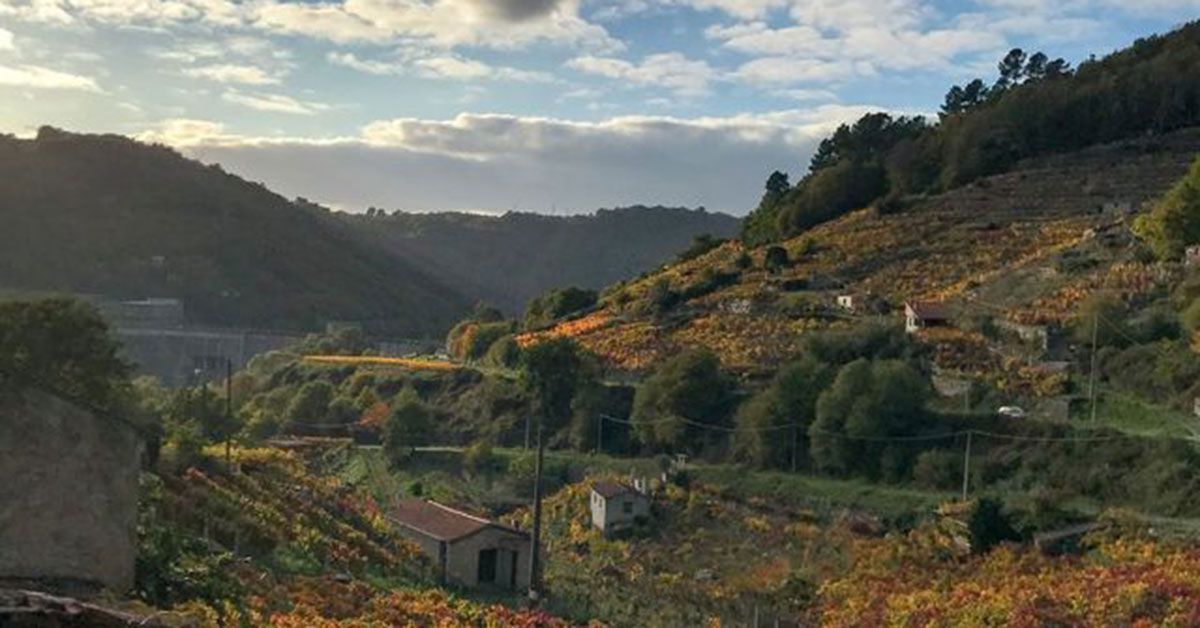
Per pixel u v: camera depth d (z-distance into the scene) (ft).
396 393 329.93
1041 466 190.29
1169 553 143.23
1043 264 297.94
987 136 450.30
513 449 275.59
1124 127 438.40
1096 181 390.21
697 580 179.01
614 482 223.10
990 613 124.67
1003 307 270.26
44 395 55.36
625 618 157.07
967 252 344.49
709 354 258.98
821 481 213.87
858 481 210.38
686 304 355.97
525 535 178.70
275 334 524.52
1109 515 163.94
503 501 242.78
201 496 132.36
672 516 211.82
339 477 259.60
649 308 363.35
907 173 459.32
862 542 181.37
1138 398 205.05
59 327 148.05
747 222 512.63
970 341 253.44
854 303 311.27
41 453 55.31
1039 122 447.83
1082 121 443.73
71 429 56.39
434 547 173.99
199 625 52.54
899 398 214.07
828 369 236.63
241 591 87.10
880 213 420.36
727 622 153.99
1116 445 185.68
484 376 322.55
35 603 42.34
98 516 57.36
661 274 437.58
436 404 318.45
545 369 284.00
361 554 156.46
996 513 167.32
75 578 56.18
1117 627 112.98
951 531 173.99
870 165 470.39
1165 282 249.55
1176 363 204.13
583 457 258.37
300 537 142.82
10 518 54.13
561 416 282.15
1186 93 429.79
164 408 228.43
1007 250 335.06
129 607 52.75
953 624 126.41
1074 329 235.81
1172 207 267.80
